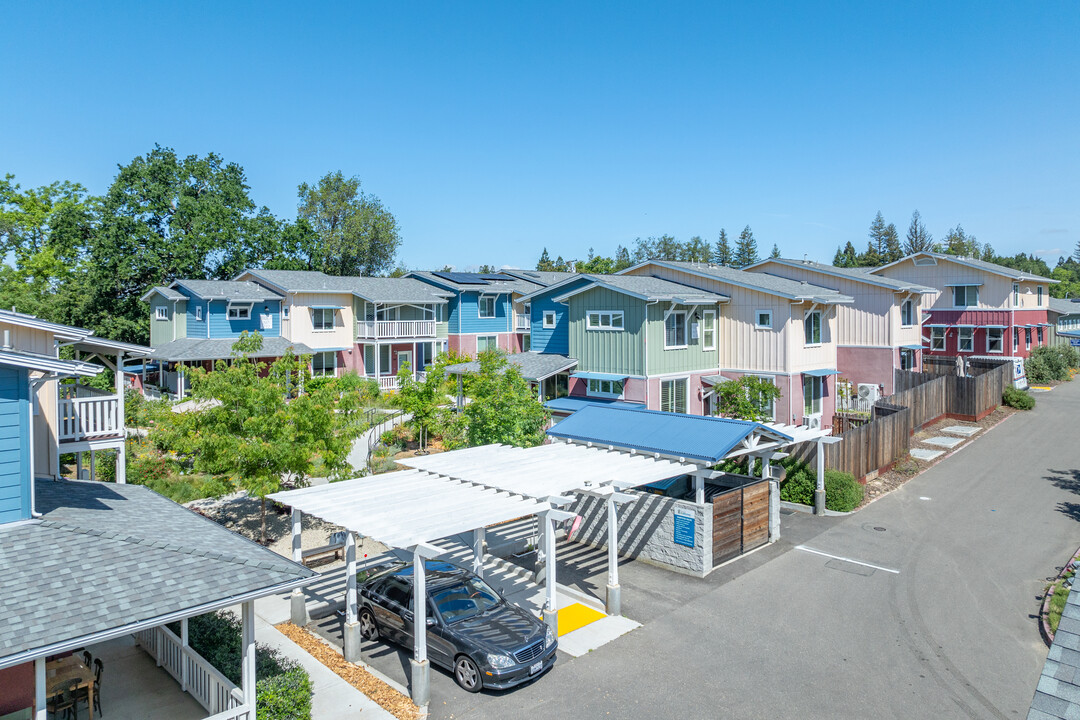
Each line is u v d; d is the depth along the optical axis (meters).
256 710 9.63
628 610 14.45
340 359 44.66
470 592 13.12
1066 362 49.12
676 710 10.75
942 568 16.48
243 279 45.34
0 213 49.22
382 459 26.31
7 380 9.87
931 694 11.16
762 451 18.89
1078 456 26.69
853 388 34.78
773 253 134.25
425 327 46.56
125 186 49.44
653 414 20.02
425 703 10.90
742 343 30.27
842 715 10.59
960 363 40.50
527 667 11.35
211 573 9.24
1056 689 6.14
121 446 15.06
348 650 12.47
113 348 15.00
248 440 16.95
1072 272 134.38
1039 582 15.58
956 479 24.23
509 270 58.84
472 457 17.44
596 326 29.33
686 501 16.67
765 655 12.46
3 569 8.66
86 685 10.02
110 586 8.62
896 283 34.44
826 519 20.47
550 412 27.92
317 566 17.06
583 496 19.03
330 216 75.38
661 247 138.62
